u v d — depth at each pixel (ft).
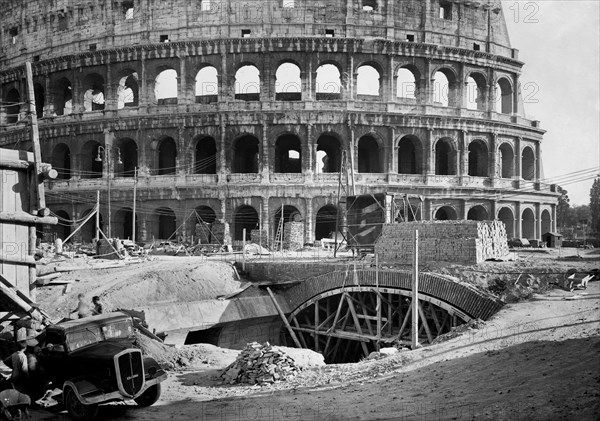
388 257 164.96
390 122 277.23
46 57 310.65
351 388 80.74
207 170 298.15
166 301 157.07
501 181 297.12
